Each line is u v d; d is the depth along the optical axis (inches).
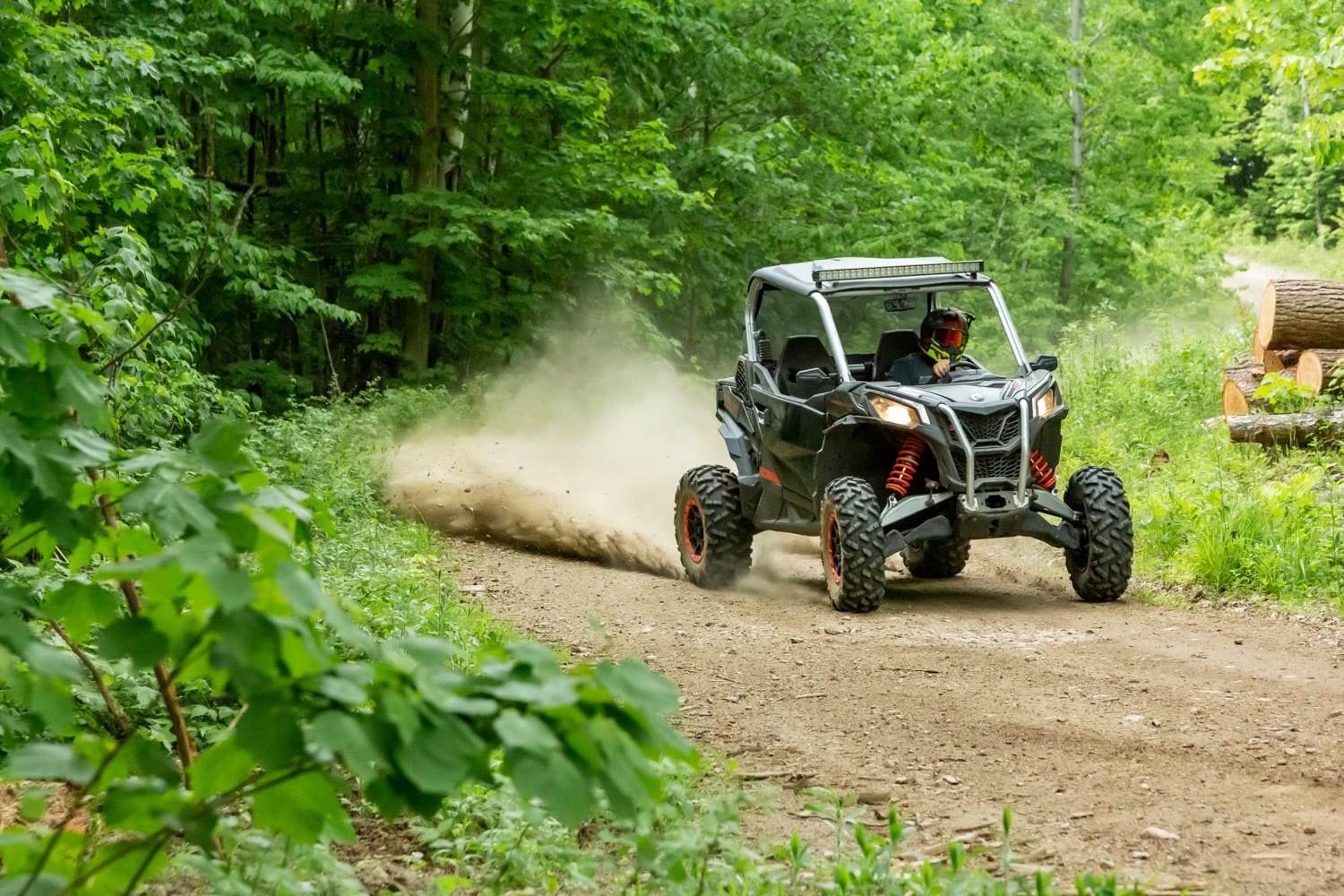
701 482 461.7
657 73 1004.6
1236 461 539.8
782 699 283.0
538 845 165.2
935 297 449.4
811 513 434.9
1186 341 792.9
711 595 436.5
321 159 976.9
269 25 836.6
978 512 393.1
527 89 941.2
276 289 763.4
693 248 1059.3
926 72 1216.2
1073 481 411.8
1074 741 244.2
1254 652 322.0
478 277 953.5
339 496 518.6
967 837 191.9
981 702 276.1
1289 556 402.6
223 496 92.7
